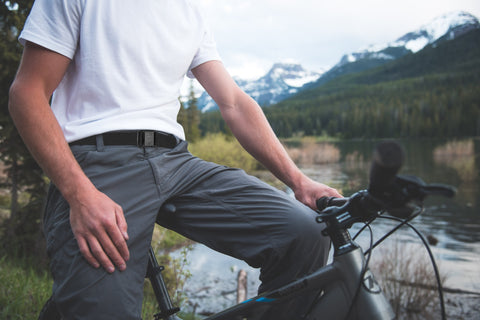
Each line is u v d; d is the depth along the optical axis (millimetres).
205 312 3834
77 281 824
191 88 35656
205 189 1021
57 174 835
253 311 886
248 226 938
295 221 890
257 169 17547
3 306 1987
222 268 5223
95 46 959
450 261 6051
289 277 898
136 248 893
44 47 909
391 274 4285
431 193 607
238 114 1136
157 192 949
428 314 3910
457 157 33688
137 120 969
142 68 998
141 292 888
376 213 759
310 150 31562
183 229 1032
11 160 4633
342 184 11469
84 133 938
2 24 4043
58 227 889
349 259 759
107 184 904
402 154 577
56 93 1008
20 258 4258
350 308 725
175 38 1067
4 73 4066
